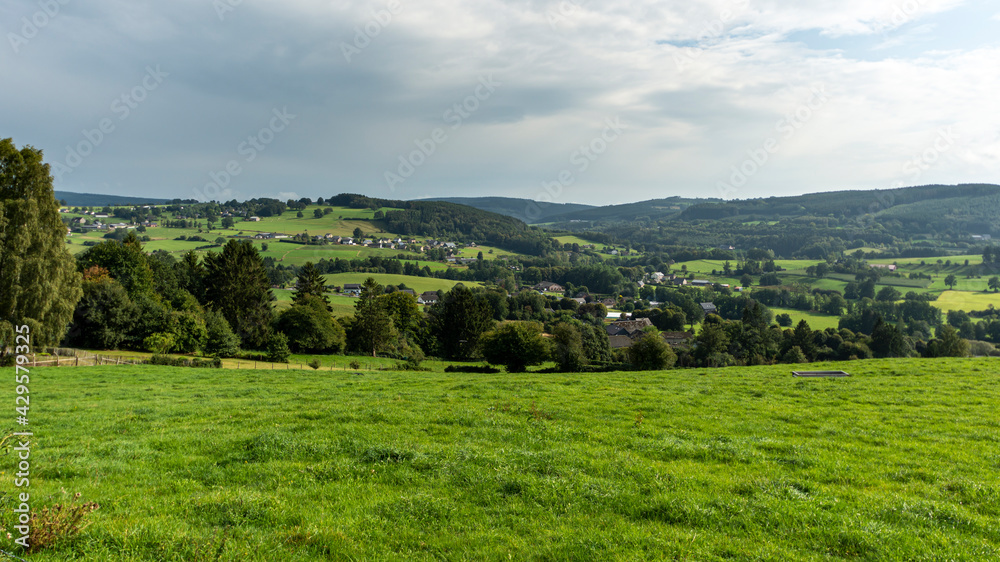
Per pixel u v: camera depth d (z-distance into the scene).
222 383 34.69
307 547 8.55
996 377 30.06
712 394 25.50
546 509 10.41
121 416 19.61
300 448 14.13
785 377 32.66
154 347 60.56
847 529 9.19
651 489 11.34
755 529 9.41
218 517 9.53
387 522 9.58
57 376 37.38
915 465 13.29
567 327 71.62
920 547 8.54
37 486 11.01
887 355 104.56
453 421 18.08
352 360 76.50
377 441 14.88
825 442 15.60
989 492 11.03
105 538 8.35
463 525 9.59
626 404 22.08
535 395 24.92
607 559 8.29
